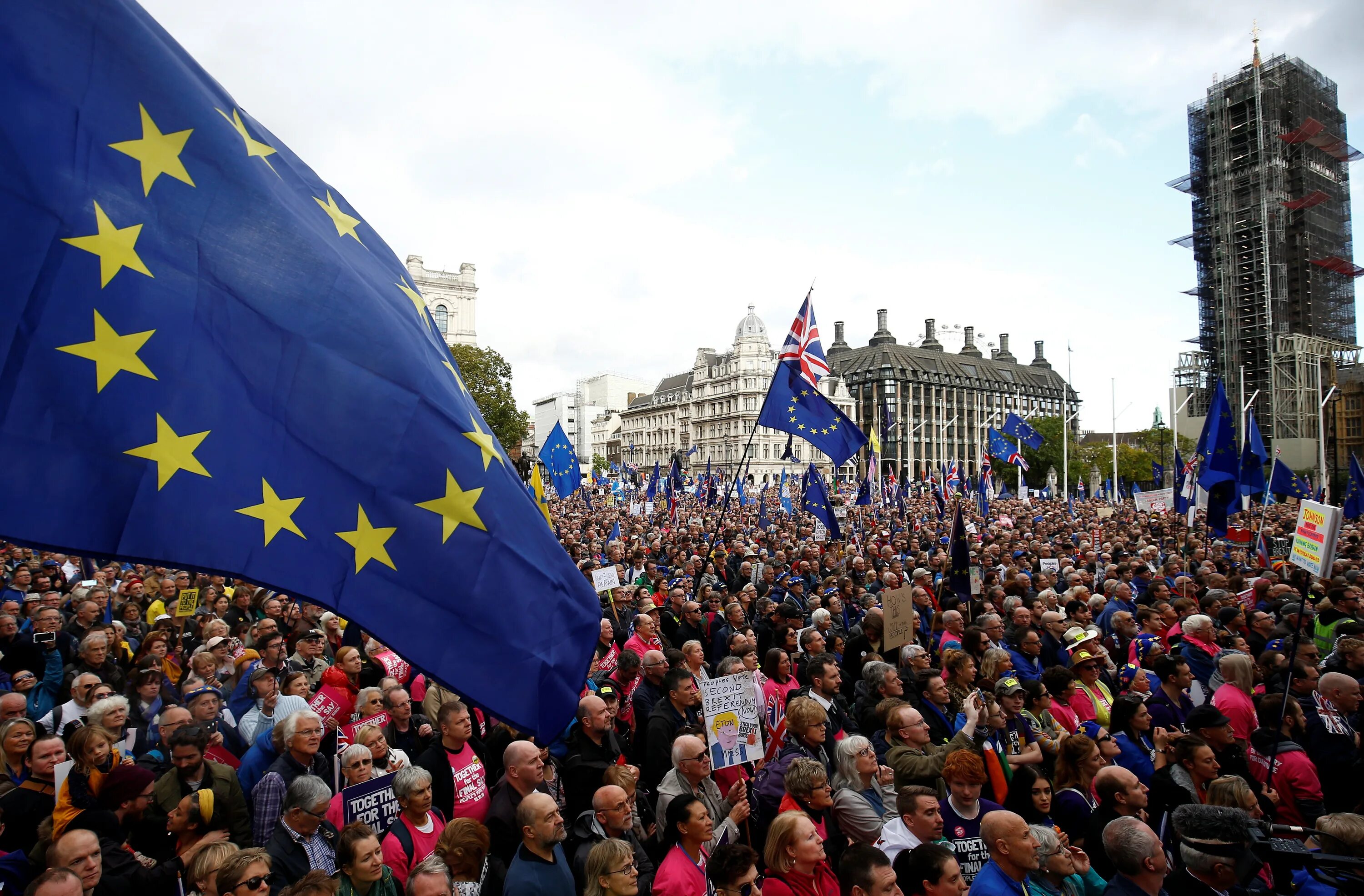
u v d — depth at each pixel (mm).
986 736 6754
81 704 7621
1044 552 21125
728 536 28375
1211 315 87250
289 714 6801
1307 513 8703
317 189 4488
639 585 14555
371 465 3801
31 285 3170
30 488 3010
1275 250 81125
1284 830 4637
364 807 5516
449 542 3916
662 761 7062
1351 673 8430
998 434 40438
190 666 9367
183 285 3523
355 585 3648
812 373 15445
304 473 3648
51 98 3348
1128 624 11102
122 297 3348
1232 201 84000
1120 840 4801
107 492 3152
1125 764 7223
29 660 9031
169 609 13273
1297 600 12570
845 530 29297
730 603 11750
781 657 8727
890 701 7395
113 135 3480
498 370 64250
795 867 4973
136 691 7980
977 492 44469
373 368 3910
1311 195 82250
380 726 6809
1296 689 8211
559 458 23797
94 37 3520
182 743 5754
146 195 3520
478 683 3857
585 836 5605
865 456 55562
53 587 14227
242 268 3707
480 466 4129
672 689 7453
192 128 3736
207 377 3494
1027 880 5051
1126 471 91250
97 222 3350
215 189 3738
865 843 5219
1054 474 76688
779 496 42812
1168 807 6418
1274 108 81750
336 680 8070
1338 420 80188
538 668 4062
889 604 10125
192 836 5543
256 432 3574
